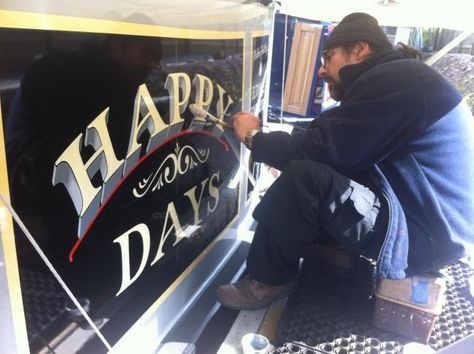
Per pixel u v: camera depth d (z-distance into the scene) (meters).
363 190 1.30
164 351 1.24
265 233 1.39
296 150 1.41
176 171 1.22
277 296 1.49
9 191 0.71
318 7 2.49
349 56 1.49
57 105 0.77
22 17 0.68
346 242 1.32
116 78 0.90
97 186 0.90
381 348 1.34
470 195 1.34
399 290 1.35
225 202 1.65
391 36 4.20
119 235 1.01
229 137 1.58
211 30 1.27
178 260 1.33
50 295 0.83
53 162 0.78
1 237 0.71
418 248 1.33
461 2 2.33
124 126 0.95
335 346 1.34
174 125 1.16
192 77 1.21
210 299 1.51
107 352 1.04
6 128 0.69
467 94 2.99
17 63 0.69
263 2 1.67
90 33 0.82
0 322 0.75
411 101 1.26
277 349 1.32
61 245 0.83
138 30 0.94
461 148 1.32
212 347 1.35
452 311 1.54
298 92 3.91
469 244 1.32
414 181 1.31
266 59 1.82
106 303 1.01
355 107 1.31
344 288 1.62
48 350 0.86
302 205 1.31
